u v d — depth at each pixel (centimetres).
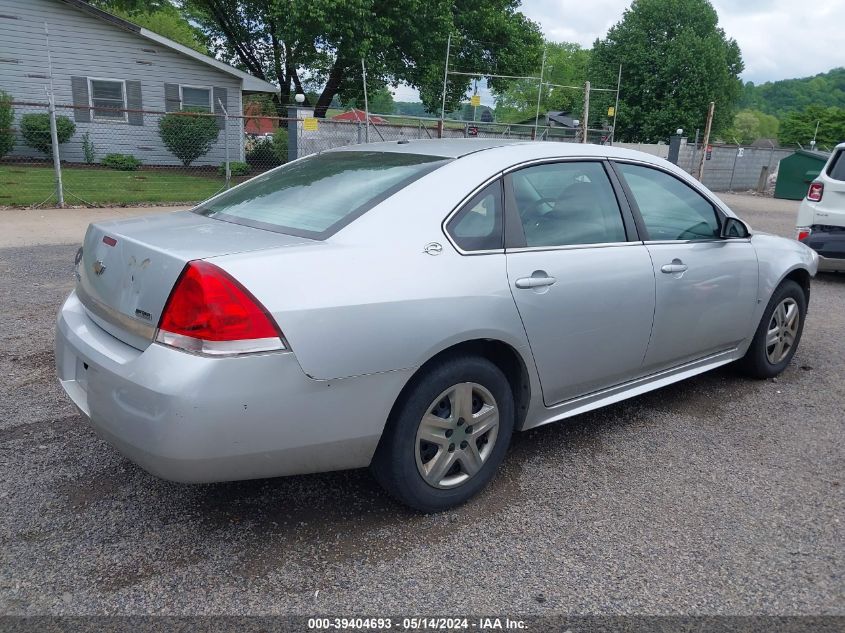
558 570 260
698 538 283
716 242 408
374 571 256
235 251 249
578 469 341
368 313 253
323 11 2089
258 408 235
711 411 421
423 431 279
